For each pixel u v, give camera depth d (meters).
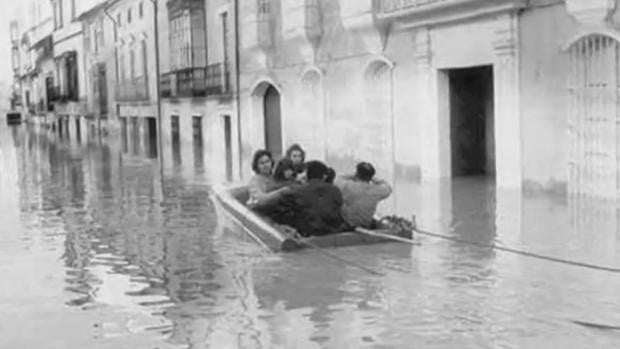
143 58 41.62
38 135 58.66
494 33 16.98
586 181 15.49
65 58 61.00
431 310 7.92
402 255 10.45
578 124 15.51
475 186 17.66
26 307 8.61
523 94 16.58
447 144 19.44
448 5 17.53
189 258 10.89
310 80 24.69
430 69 19.12
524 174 16.75
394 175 20.59
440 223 13.06
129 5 43.72
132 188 20.27
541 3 15.95
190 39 33.38
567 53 15.54
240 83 29.25
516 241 11.30
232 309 8.22
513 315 7.66
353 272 9.59
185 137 35.56
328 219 11.26
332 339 7.14
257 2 26.53
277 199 11.52
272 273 9.68
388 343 6.99
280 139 27.98
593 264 9.66
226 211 14.09
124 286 9.44
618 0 14.20
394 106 20.55
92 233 13.34
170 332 7.54
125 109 45.22
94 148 39.22
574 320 7.45
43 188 21.02
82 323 7.95
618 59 14.64
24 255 11.52
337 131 23.11
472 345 6.87
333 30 22.83
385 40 20.55
